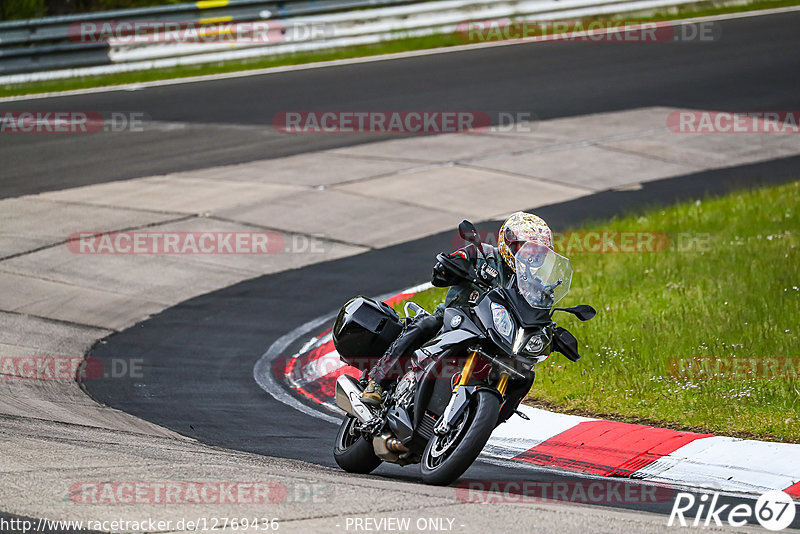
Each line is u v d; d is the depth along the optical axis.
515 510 20.06
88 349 39.66
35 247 52.12
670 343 35.75
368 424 24.94
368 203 60.22
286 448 29.00
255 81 88.94
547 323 23.44
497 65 92.69
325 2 97.69
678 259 46.81
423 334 24.97
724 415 29.94
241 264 50.66
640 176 65.94
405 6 100.94
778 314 37.62
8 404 30.52
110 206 59.09
